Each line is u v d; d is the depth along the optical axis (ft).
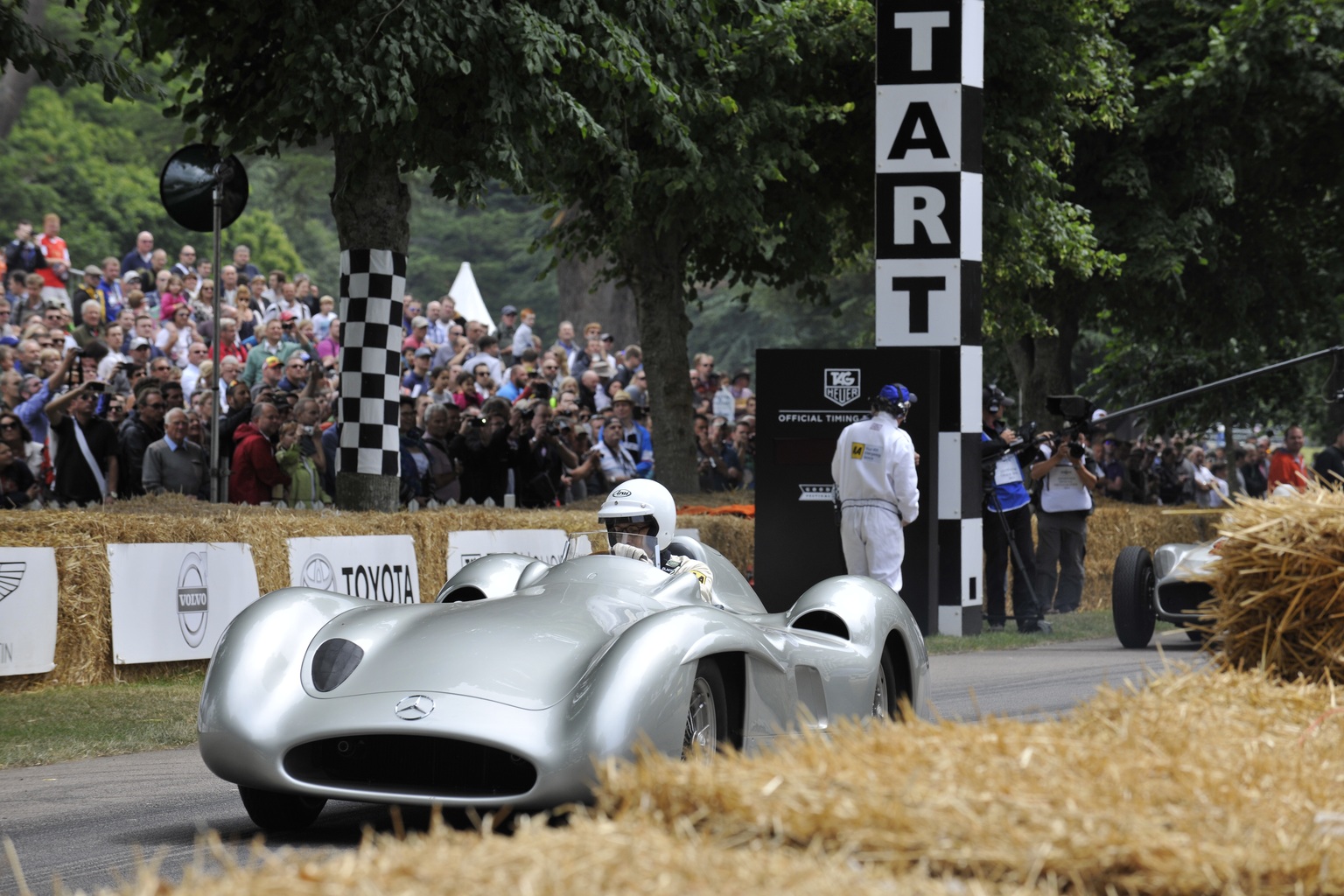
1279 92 196.75
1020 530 132.98
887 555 103.65
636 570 57.57
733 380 221.87
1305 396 242.78
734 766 24.17
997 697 82.99
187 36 112.68
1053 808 22.52
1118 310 220.02
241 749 47.19
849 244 191.72
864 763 24.26
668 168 145.48
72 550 87.66
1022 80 166.40
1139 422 245.24
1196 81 187.42
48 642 86.58
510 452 136.46
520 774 46.91
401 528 105.91
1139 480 224.53
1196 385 237.25
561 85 113.50
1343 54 191.62
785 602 116.57
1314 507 46.24
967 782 23.30
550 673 47.60
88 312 156.76
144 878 19.52
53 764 66.69
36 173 371.35
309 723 46.91
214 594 94.73
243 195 114.42
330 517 102.17
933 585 117.91
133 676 90.99
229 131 113.60
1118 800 23.18
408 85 96.07
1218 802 24.06
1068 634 125.49
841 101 165.99
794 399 116.57
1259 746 28.35
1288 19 186.70
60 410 112.27
